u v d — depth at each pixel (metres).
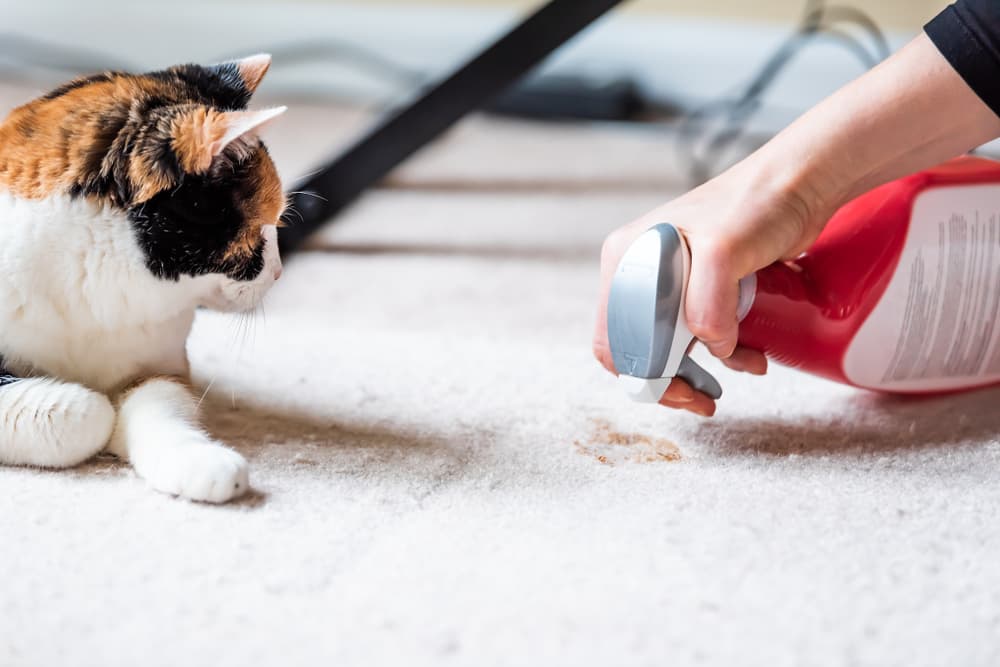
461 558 0.81
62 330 0.91
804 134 0.89
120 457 0.90
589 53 2.09
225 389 0.99
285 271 1.25
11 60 2.09
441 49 2.12
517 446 0.92
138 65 2.16
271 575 0.80
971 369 0.96
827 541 0.83
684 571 0.80
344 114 1.97
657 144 1.90
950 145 0.90
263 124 0.89
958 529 0.84
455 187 1.61
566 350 1.08
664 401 0.91
